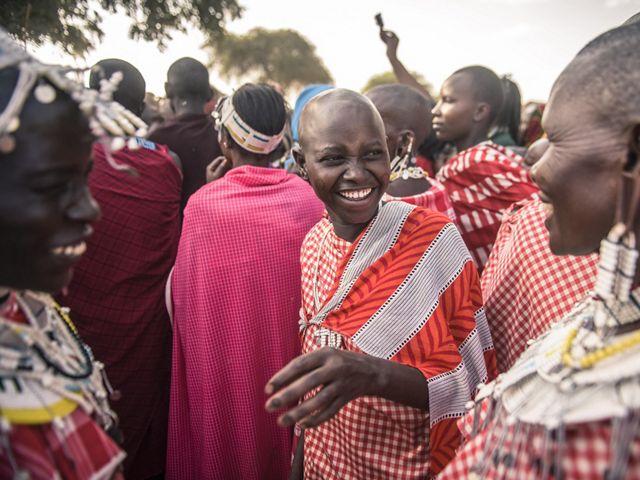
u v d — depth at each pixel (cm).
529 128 504
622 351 84
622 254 87
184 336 230
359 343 162
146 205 259
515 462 93
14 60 81
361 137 158
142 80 285
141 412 266
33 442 85
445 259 169
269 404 117
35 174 82
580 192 94
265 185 232
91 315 250
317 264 185
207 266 219
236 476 227
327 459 181
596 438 83
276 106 243
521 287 186
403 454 170
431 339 162
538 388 97
